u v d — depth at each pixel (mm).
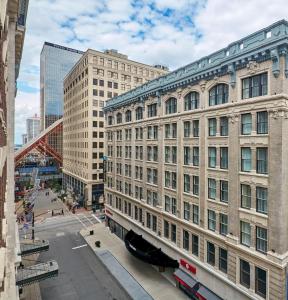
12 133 18438
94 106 63750
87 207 61281
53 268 23516
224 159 21750
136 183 36312
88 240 40844
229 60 20234
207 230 23312
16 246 19422
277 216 17125
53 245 39250
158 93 29812
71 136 79375
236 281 20234
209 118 23188
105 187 47531
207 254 23641
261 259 18047
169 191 28906
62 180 92500
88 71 62875
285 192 17250
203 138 23672
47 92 183625
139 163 35469
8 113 18109
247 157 19672
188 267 25328
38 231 45688
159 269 29969
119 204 42312
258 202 18828
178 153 27031
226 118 21500
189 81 24938
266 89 18094
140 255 30000
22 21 20469
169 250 28531
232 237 20484
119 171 42344
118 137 42406
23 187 79000
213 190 22938
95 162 63688
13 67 18188
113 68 66500
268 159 17766
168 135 29219
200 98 23891
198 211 24578
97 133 64250
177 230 27391
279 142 16953
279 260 16938
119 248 37594
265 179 18016
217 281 21984
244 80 19828
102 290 26953
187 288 24922
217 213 22297
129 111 38531
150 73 73438
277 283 17172
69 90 81375
